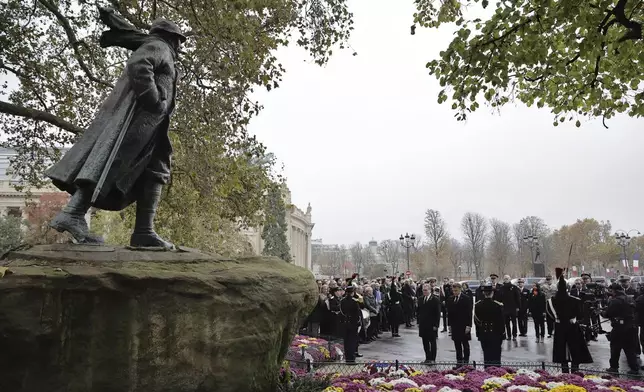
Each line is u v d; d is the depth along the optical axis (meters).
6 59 12.70
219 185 12.57
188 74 11.18
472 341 16.50
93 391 2.98
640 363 10.63
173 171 13.06
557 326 9.59
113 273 3.08
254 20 9.86
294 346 9.87
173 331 3.22
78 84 13.81
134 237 4.16
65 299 2.96
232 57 10.22
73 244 3.61
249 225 15.45
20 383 2.86
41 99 13.71
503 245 73.06
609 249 61.50
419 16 9.32
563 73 8.07
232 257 4.37
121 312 3.09
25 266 3.08
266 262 4.43
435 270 63.50
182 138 11.89
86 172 3.65
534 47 7.67
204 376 3.30
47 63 13.25
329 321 14.19
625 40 7.88
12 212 40.00
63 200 31.09
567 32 7.50
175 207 13.85
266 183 14.52
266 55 10.43
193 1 10.44
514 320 16.23
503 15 7.34
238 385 3.44
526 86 9.95
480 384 6.78
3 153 42.31
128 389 3.06
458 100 8.37
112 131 3.83
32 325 2.86
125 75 4.11
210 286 3.39
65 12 12.51
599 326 15.79
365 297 16.06
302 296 4.08
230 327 3.46
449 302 11.15
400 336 18.12
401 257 102.31
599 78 9.23
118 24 4.40
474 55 7.75
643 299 11.73
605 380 7.15
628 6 7.55
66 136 14.43
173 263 3.63
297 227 71.50
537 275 36.34
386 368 7.94
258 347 3.57
